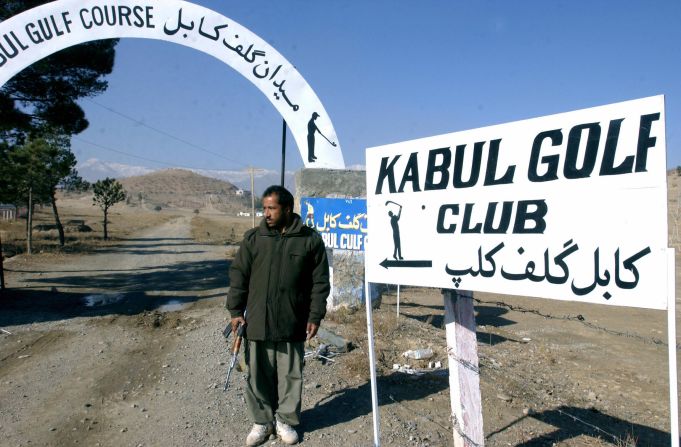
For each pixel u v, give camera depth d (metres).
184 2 9.00
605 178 2.71
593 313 11.25
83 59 14.38
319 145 9.73
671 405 2.44
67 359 6.87
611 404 5.60
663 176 2.52
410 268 3.58
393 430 4.39
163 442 4.32
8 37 8.12
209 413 4.88
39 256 21.36
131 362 6.71
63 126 15.38
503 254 3.11
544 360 7.19
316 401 5.07
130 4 8.73
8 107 13.73
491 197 3.17
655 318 10.77
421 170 3.53
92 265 19.42
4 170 19.64
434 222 3.46
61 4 8.34
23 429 4.63
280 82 9.52
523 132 3.04
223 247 30.67
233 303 4.23
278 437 4.29
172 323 9.03
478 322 9.94
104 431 4.58
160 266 19.56
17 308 10.50
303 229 4.17
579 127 2.83
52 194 25.56
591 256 2.75
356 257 9.10
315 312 4.13
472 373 3.59
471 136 3.27
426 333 7.79
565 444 4.27
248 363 4.21
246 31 9.35
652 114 2.57
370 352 3.74
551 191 2.92
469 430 3.56
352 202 8.95
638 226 2.59
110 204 35.12
